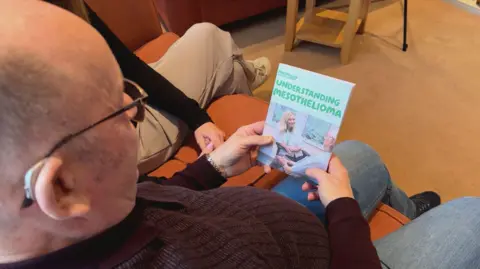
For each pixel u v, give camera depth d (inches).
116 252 16.5
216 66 52.5
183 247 17.8
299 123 30.6
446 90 77.7
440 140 68.2
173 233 18.4
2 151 13.1
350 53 88.2
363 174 38.8
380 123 71.8
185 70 50.1
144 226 17.8
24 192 13.8
